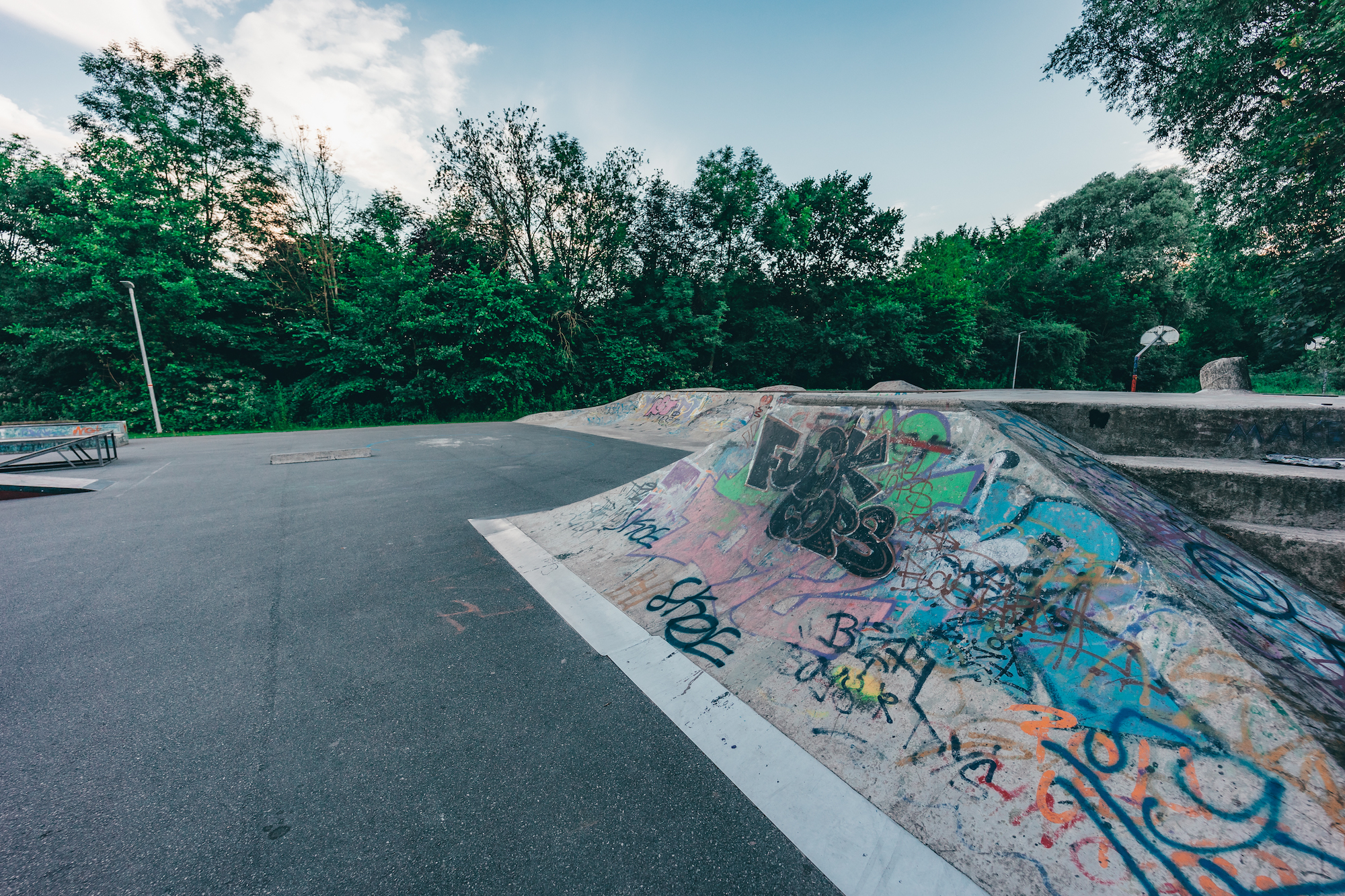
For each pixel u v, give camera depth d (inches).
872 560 114.6
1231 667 68.4
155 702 99.0
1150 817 59.9
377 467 357.1
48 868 63.6
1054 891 55.7
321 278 827.4
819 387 1182.9
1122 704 71.3
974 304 1267.2
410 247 891.4
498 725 92.0
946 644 90.3
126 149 725.3
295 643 121.5
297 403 783.1
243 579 158.9
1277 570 93.3
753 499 157.5
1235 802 58.5
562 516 211.9
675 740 86.9
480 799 75.1
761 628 112.1
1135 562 84.0
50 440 403.9
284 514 233.6
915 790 70.3
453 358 831.1
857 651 96.4
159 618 134.1
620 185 981.2
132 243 680.4
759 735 85.3
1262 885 51.8
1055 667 79.2
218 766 82.2
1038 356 1339.8
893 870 61.1
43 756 84.4
